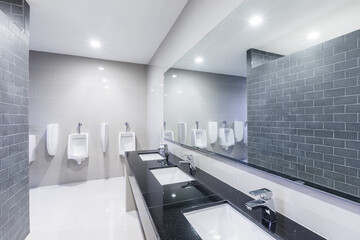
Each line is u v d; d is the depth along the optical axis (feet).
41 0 5.89
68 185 10.19
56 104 10.30
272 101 2.82
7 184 5.06
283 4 2.61
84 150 10.79
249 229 2.61
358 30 1.79
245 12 3.29
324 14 2.09
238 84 3.55
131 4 6.06
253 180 3.22
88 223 6.61
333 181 2.02
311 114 2.23
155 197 3.38
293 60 2.46
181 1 5.87
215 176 4.43
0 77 4.82
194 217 2.91
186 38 5.92
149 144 11.63
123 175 11.77
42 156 10.03
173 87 7.22
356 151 1.81
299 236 2.20
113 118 11.62
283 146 2.63
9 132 5.16
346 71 1.87
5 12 5.58
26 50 6.04
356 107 1.80
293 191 2.48
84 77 10.93
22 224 5.73
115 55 10.76
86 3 6.04
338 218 2.01
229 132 3.88
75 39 8.66
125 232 6.11
